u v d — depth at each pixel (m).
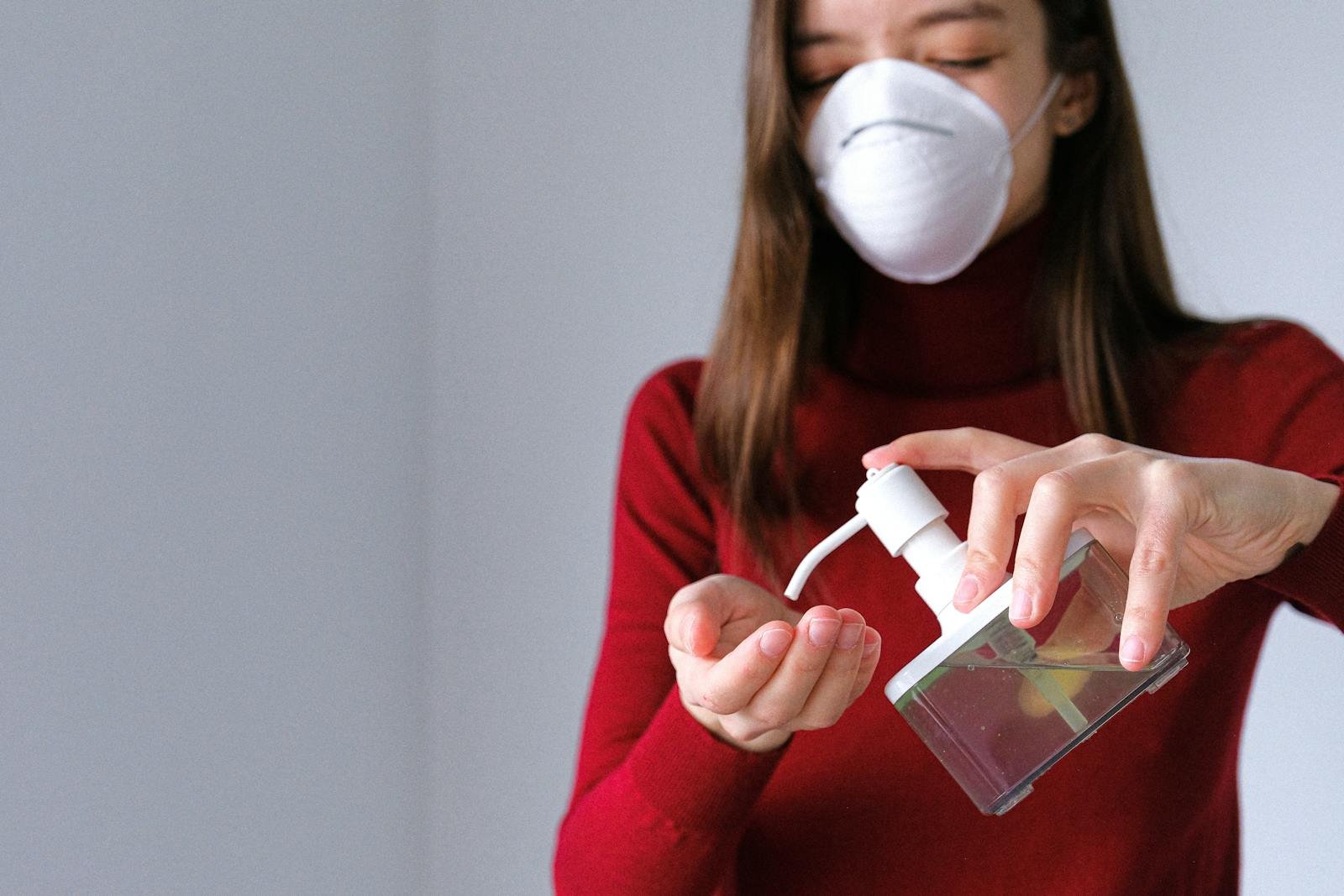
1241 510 0.52
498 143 1.36
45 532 0.81
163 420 0.94
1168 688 0.70
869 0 0.76
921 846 0.72
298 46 1.16
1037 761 0.49
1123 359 0.81
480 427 1.36
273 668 1.10
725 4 1.28
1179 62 1.06
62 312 0.83
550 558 1.34
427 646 1.37
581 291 1.33
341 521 1.22
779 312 0.82
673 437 0.88
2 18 0.79
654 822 0.64
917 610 0.77
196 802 0.98
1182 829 0.71
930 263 0.79
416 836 1.34
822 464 0.83
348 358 1.23
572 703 1.33
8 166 0.79
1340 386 0.78
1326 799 1.01
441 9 1.37
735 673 0.52
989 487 0.51
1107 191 0.81
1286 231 1.03
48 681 0.81
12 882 0.78
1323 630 1.01
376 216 1.29
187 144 0.98
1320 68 1.02
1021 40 0.76
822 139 0.79
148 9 0.94
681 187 1.29
